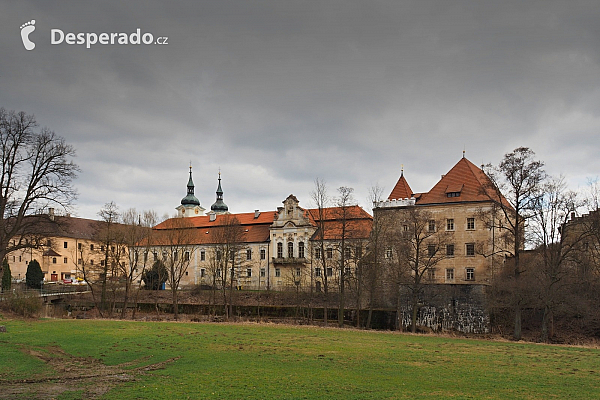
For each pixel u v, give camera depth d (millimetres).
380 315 61219
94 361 29188
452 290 57312
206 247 101250
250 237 97750
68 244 121688
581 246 54594
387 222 65000
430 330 56656
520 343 43844
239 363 28641
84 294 80625
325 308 59688
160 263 86250
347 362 29828
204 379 24031
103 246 75875
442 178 76188
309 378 24672
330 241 78375
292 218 93000
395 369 28031
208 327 48250
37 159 56469
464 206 70688
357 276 62094
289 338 40781
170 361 29141
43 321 49250
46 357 29734
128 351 32406
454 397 21516
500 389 23344
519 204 51469
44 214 56250
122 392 21266
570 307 53250
